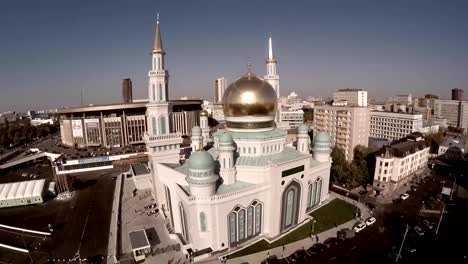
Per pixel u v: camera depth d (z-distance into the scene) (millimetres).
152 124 75375
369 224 69562
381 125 171125
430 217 74375
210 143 86312
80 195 96125
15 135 197875
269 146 64938
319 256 56781
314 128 146375
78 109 168125
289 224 66312
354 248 59625
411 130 155750
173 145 77188
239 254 56812
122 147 168500
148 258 56156
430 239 63406
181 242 59562
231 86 65688
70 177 104312
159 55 73500
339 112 127125
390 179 93875
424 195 89875
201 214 55438
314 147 80188
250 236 61781
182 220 61562
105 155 141875
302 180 65750
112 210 81938
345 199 84125
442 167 118625
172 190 66188
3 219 78000
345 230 64250
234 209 57562
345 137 125062
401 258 56062
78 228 71500
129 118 170375
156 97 74250
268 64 93438
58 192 97812
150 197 88562
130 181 107375
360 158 114000
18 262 57844
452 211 77938
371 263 54688
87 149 164625
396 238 63688
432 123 184875
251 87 63156
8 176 125438
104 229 70312
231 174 60188
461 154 128625
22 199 87188
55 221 76062
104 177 118000
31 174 127250
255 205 60688
